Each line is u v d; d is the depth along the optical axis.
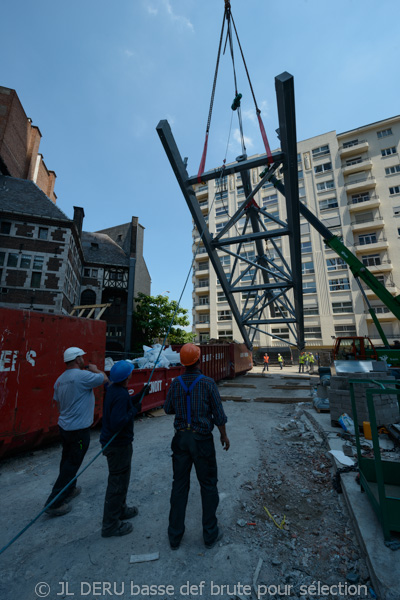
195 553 2.42
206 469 2.51
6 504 3.33
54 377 5.28
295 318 15.49
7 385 4.54
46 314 5.23
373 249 31.83
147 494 3.51
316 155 37.25
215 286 39.94
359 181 34.72
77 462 3.18
